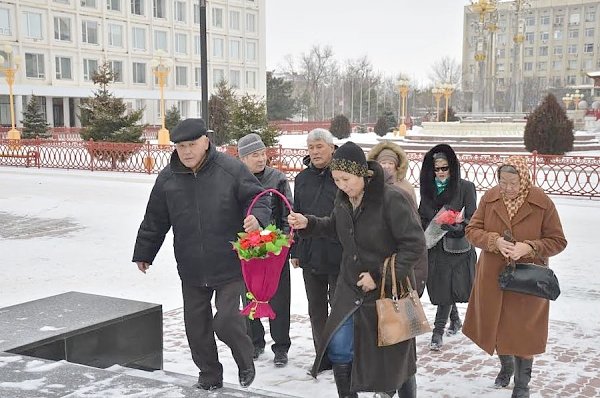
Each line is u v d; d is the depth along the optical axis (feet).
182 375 13.03
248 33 213.46
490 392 13.33
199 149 10.88
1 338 11.15
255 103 66.64
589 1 313.53
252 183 11.27
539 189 12.81
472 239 12.97
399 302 10.13
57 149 75.82
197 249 11.10
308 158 14.76
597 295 20.93
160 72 91.66
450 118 139.03
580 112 162.50
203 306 11.47
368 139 124.47
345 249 10.63
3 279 22.99
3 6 149.07
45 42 158.30
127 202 44.47
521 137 94.68
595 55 316.81
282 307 14.79
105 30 171.94
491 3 117.29
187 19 192.85
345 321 10.35
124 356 12.74
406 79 130.00
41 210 40.60
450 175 16.21
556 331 17.31
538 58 328.29
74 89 163.53
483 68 122.21
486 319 12.84
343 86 322.55
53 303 13.52
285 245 10.59
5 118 155.74
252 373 11.43
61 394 8.82
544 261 12.79
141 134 79.05
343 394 10.82
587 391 13.30
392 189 10.40
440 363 15.16
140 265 11.90
